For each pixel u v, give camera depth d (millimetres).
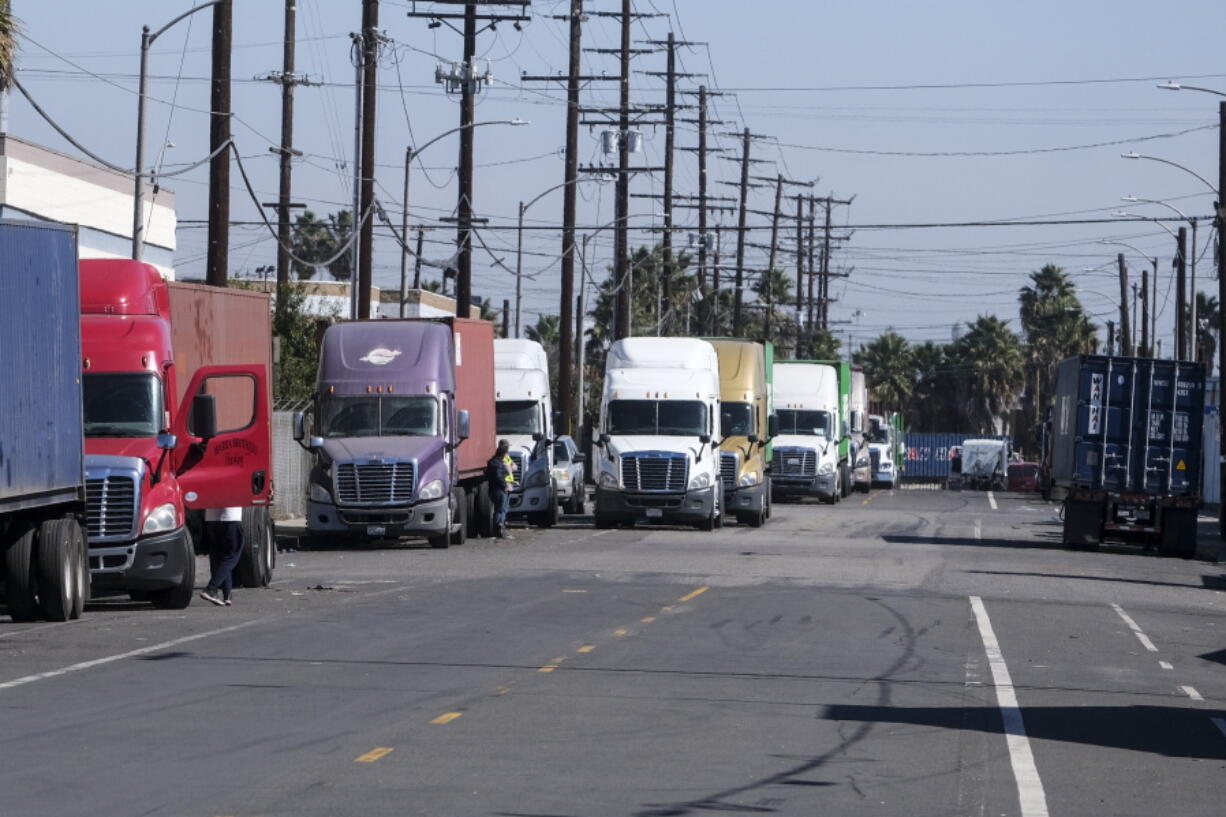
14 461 41500
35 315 43219
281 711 29734
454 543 83500
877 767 25656
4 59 62156
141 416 49844
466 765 24922
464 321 85938
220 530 50281
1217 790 24594
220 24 77812
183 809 21641
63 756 25250
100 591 52719
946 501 158750
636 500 96062
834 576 64750
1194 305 142125
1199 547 98375
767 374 109312
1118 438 87625
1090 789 24406
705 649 40375
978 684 35438
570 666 36562
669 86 174250
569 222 136500
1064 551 86750
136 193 72688
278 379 109000
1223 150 107125
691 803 22594
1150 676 37938
